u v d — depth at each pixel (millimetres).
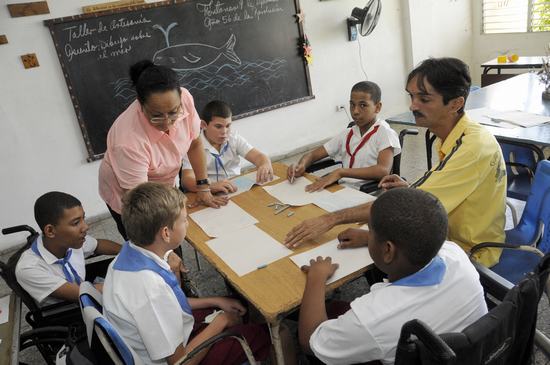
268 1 4137
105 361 1071
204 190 1884
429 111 1411
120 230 2109
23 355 2104
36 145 3445
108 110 3621
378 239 932
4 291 2797
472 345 749
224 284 2457
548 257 904
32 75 3320
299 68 4469
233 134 2389
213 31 3934
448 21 5309
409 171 3729
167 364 1204
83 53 3438
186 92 1872
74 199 1641
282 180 2021
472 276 972
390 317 894
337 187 1848
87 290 1222
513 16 5129
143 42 3648
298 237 1407
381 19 4922
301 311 1109
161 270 1226
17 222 3494
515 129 2129
